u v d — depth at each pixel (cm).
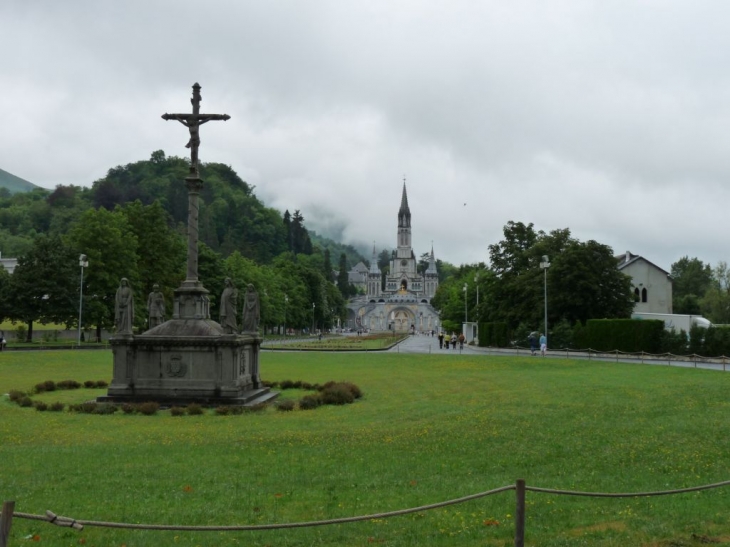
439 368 6444
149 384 3941
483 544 1390
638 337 8088
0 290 9981
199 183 4200
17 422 3212
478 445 2461
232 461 2220
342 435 2736
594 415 3117
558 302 9669
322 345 11469
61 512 1605
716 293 13762
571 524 1532
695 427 2727
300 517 1575
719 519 1549
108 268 9956
